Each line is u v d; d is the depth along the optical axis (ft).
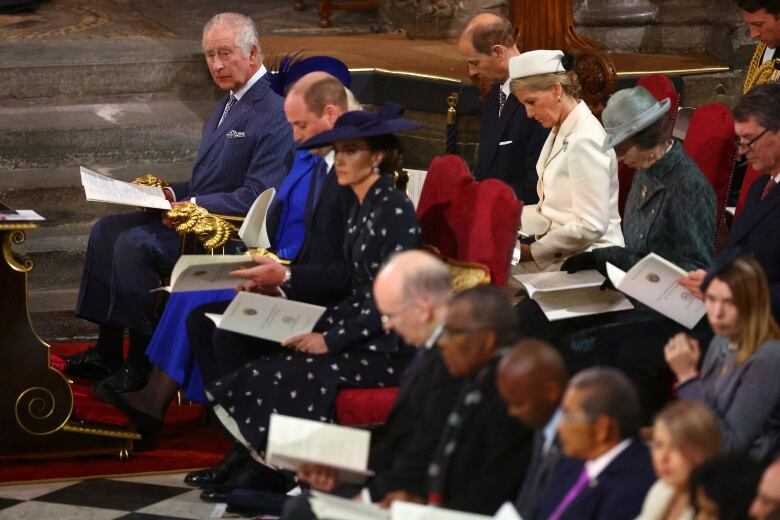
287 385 53.57
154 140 94.12
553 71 61.26
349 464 42.42
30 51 98.53
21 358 61.77
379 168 54.13
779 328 44.68
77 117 94.32
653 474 36.35
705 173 62.23
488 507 38.91
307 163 62.95
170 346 63.52
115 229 70.95
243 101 71.41
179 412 70.74
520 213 54.34
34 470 62.18
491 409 39.19
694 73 95.20
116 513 57.21
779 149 52.39
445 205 56.39
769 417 43.47
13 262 60.85
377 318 53.16
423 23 109.70
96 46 100.94
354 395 53.31
